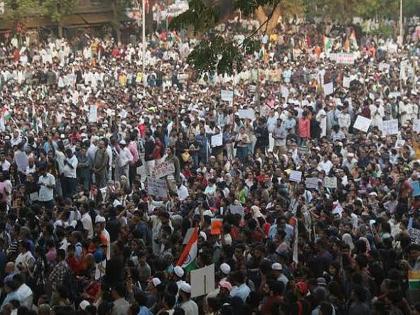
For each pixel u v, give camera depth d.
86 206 29.05
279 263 21.81
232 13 32.03
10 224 27.89
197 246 23.78
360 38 87.19
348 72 63.59
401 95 54.16
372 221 27.78
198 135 42.88
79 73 63.94
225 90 53.47
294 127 46.47
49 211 30.34
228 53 30.42
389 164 37.50
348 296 20.95
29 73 63.19
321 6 86.94
